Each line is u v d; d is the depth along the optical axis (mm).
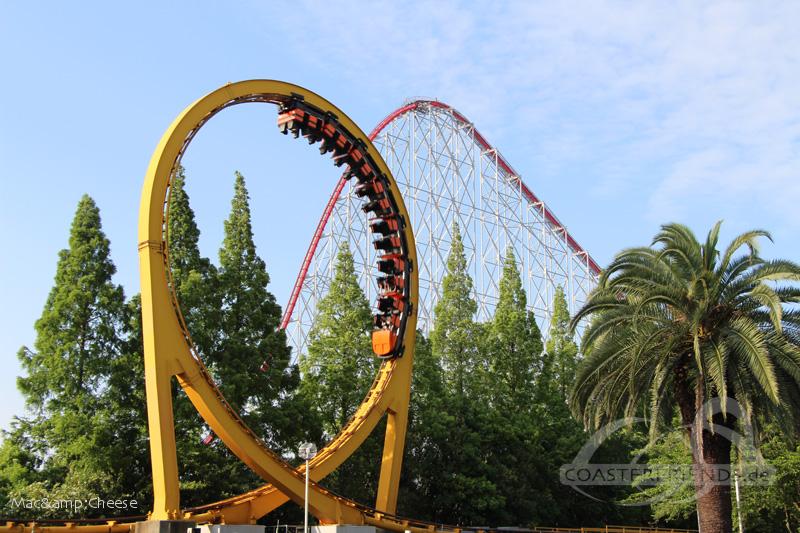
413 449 50375
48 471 36688
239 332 43719
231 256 46188
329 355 49094
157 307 27688
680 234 31484
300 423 43562
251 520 31094
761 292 27656
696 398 29859
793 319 29797
